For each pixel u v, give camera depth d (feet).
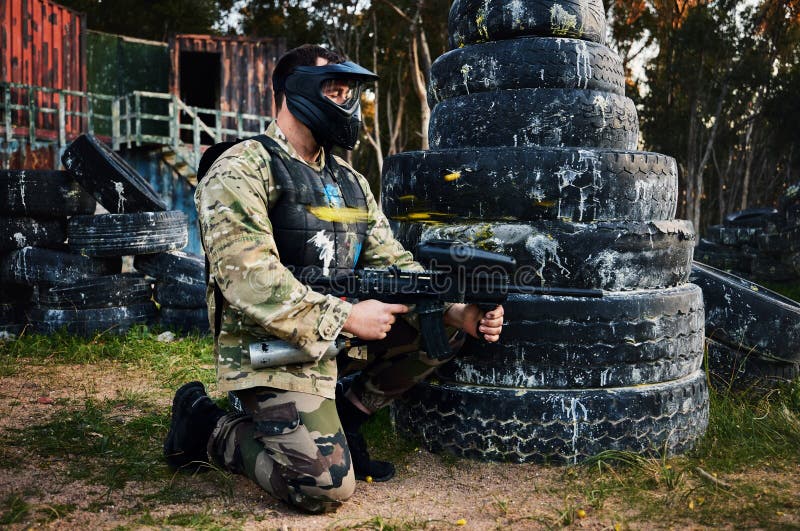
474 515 8.34
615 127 11.31
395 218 11.44
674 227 10.55
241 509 8.43
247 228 8.07
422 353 9.55
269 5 72.59
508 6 11.34
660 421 10.12
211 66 65.16
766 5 74.64
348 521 8.11
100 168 19.79
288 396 8.19
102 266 20.02
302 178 8.62
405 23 63.57
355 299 8.71
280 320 7.93
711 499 8.64
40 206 19.44
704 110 81.66
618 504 8.60
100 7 75.61
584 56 11.18
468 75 11.51
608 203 10.09
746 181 90.12
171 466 9.63
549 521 8.09
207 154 8.92
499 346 10.09
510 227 10.09
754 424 11.26
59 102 44.39
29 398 13.46
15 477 9.21
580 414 9.89
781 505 8.44
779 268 34.86
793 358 12.71
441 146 12.01
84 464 9.84
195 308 20.15
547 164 10.05
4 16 43.47
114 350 17.81
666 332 10.21
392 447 10.93
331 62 8.63
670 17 76.89
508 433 10.03
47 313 19.15
